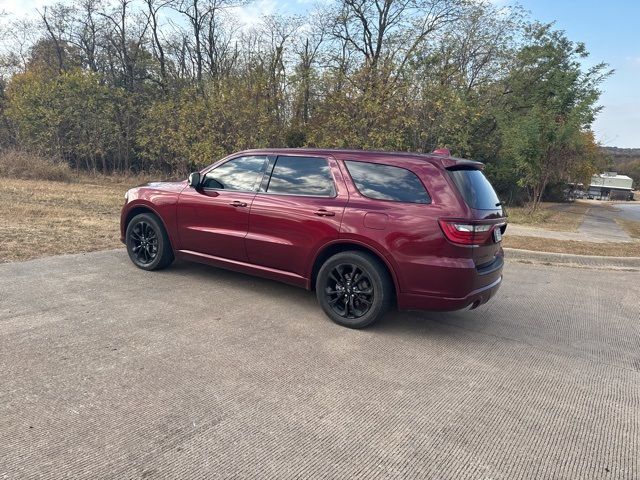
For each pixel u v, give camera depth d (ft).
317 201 14.99
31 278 17.30
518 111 78.89
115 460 7.67
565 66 76.38
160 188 18.93
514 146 60.23
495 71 81.10
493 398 10.69
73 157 82.64
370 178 14.48
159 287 17.31
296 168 15.96
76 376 10.35
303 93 59.36
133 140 81.25
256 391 10.23
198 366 11.22
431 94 50.96
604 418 10.11
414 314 16.48
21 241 22.94
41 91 76.84
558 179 67.10
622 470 8.29
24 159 62.69
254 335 13.42
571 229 48.42
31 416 8.75
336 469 7.82
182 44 100.94
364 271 14.02
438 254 13.05
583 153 80.07
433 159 13.89
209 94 62.54
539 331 15.70
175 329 13.42
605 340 15.29
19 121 77.82
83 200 41.91
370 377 11.31
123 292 16.42
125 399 9.55
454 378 11.59
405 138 51.24
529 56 78.33
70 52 107.55
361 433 8.91
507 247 31.53
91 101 76.74
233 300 16.38
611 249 33.19
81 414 8.92
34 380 10.06
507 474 7.97
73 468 7.41
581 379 12.07
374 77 50.83
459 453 8.47
